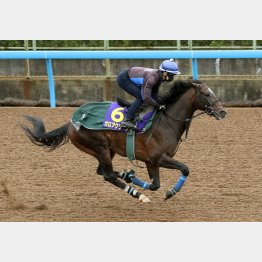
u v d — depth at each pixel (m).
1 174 13.03
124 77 10.72
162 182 12.56
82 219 10.16
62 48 24.06
